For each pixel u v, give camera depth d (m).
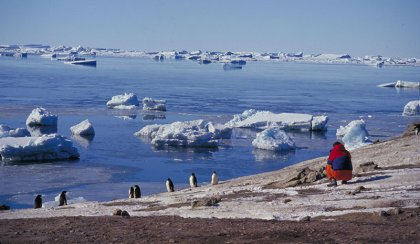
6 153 57.38
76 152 60.12
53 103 113.81
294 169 34.50
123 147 67.19
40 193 42.94
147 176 50.50
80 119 93.00
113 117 96.81
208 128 78.25
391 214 16.00
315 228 14.36
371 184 22.58
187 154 63.78
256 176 35.09
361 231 13.68
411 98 149.00
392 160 29.38
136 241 13.49
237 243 12.80
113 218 18.19
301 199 20.61
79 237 14.22
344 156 23.30
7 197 41.47
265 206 19.48
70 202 37.25
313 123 86.19
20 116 93.44
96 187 45.16
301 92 165.50
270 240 12.92
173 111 108.00
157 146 68.50
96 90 149.25
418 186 21.25
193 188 33.56
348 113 109.19
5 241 13.72
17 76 195.12
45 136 60.28
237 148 69.19
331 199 20.09
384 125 89.12
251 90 167.75
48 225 16.81
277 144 67.62
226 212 18.86
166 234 14.41
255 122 89.38
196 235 14.07
